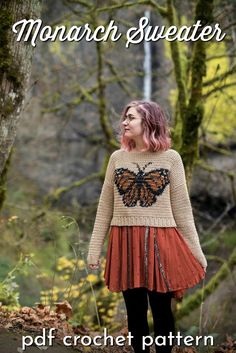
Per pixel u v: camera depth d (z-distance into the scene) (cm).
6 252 858
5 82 436
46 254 919
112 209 406
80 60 1306
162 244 381
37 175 1719
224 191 1357
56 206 1126
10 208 1002
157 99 1189
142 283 380
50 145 1741
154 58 1394
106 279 393
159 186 387
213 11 734
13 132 450
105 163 1014
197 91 713
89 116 1623
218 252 1184
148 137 390
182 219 392
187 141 718
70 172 1817
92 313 778
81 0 870
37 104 1481
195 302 812
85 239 987
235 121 1100
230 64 1005
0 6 436
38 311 518
